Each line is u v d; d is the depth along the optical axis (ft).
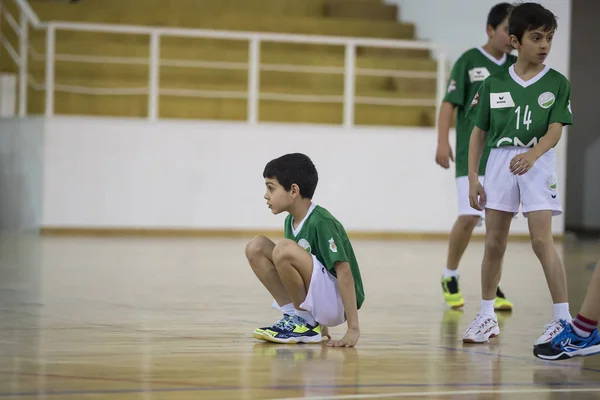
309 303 21.75
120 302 29.73
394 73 68.33
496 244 22.97
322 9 84.74
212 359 19.88
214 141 63.46
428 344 22.75
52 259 44.19
